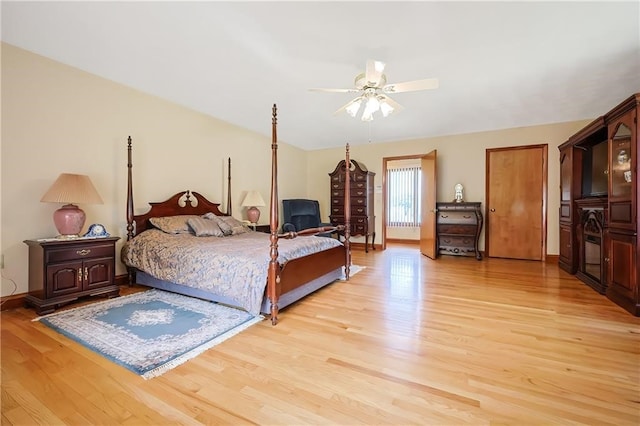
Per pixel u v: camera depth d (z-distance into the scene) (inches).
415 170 302.8
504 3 79.2
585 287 135.7
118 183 136.6
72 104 120.6
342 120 186.9
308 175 281.0
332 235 255.1
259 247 115.0
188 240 129.3
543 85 132.7
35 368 67.5
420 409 54.5
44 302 101.0
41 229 112.4
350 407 55.1
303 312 104.6
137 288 133.2
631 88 135.6
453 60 110.2
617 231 112.1
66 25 91.7
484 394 58.8
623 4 79.0
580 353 74.8
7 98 104.0
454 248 210.1
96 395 58.2
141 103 144.5
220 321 95.2
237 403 56.2
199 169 174.1
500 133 207.2
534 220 199.9
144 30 93.7
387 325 93.1
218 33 94.7
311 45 100.9
